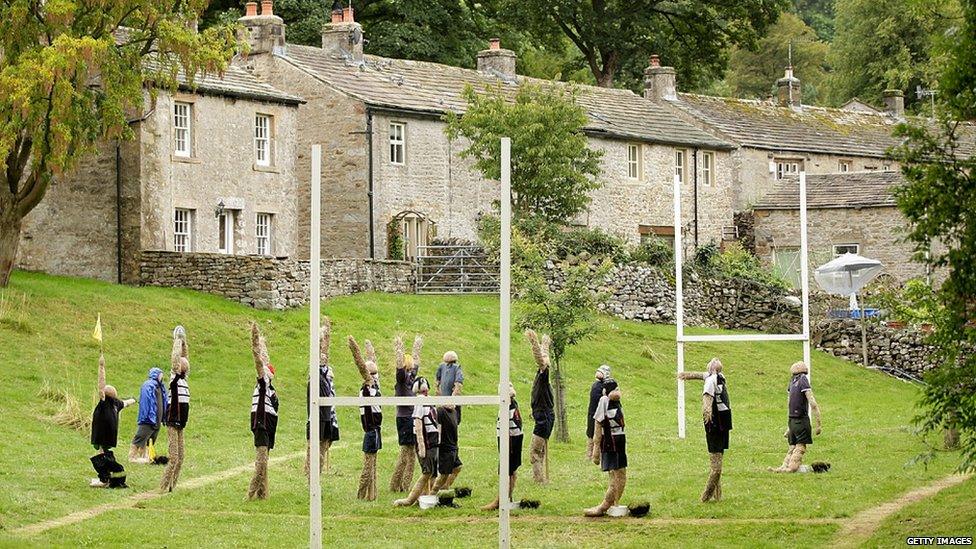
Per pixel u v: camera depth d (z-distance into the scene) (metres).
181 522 24.05
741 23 78.75
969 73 20.66
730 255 56.78
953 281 20.66
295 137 49.97
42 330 37.06
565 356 44.22
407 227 52.09
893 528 22.73
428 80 57.22
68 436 30.75
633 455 31.34
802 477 28.00
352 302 44.78
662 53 77.00
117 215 44.69
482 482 27.86
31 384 33.69
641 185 60.50
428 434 25.45
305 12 64.75
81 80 37.28
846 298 54.09
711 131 65.81
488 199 55.00
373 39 65.56
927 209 20.83
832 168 69.75
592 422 29.42
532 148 50.59
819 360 50.19
